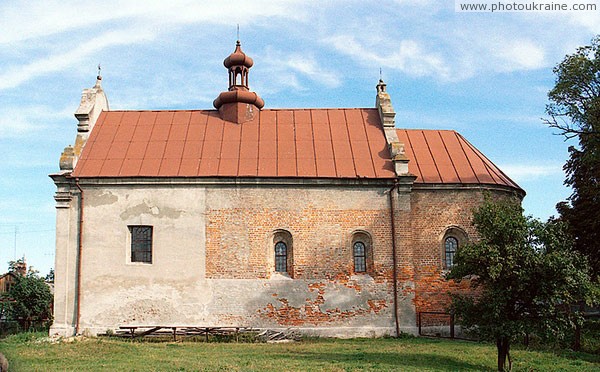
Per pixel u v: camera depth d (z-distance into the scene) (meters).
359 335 26.66
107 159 28.61
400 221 27.67
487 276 19.11
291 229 27.50
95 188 27.66
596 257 31.34
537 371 19.00
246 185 27.69
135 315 26.70
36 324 35.31
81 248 27.16
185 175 27.59
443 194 28.59
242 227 27.41
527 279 18.44
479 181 28.75
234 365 17.89
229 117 31.34
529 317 18.91
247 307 26.77
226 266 27.08
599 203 31.72
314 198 27.77
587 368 19.56
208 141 29.81
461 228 28.34
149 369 17.16
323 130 30.75
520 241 18.77
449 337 26.45
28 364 18.23
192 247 27.20
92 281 26.97
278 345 23.75
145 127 30.86
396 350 22.12
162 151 29.12
